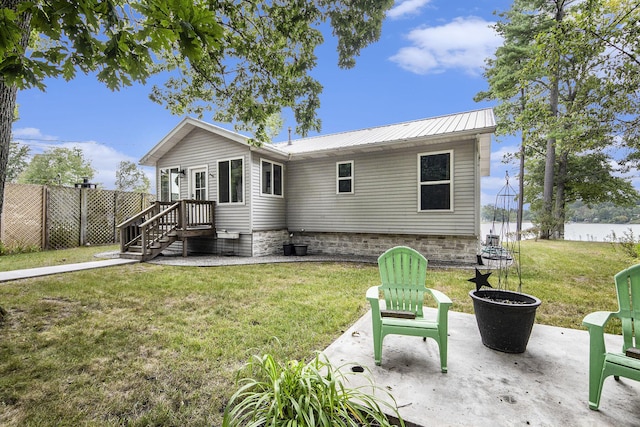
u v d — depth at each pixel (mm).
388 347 2645
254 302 4090
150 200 12539
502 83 12945
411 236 7988
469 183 7223
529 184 17344
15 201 8688
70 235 10008
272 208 9367
